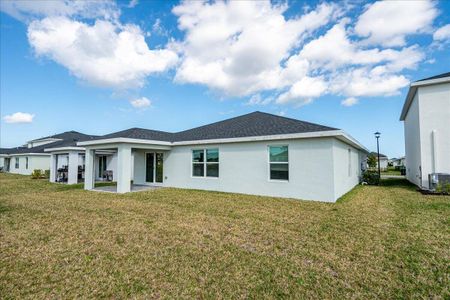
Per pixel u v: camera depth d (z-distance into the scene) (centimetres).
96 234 530
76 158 1811
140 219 656
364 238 499
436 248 443
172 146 1415
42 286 324
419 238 496
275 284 328
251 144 1111
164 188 1341
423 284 324
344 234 526
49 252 434
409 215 688
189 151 1341
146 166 1563
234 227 580
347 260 398
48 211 761
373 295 301
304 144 966
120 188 1173
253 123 1318
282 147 1031
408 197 1009
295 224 603
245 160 1128
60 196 1083
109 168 2084
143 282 333
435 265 377
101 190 1289
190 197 1018
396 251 432
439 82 1170
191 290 314
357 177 1650
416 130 1376
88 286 324
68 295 304
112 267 376
